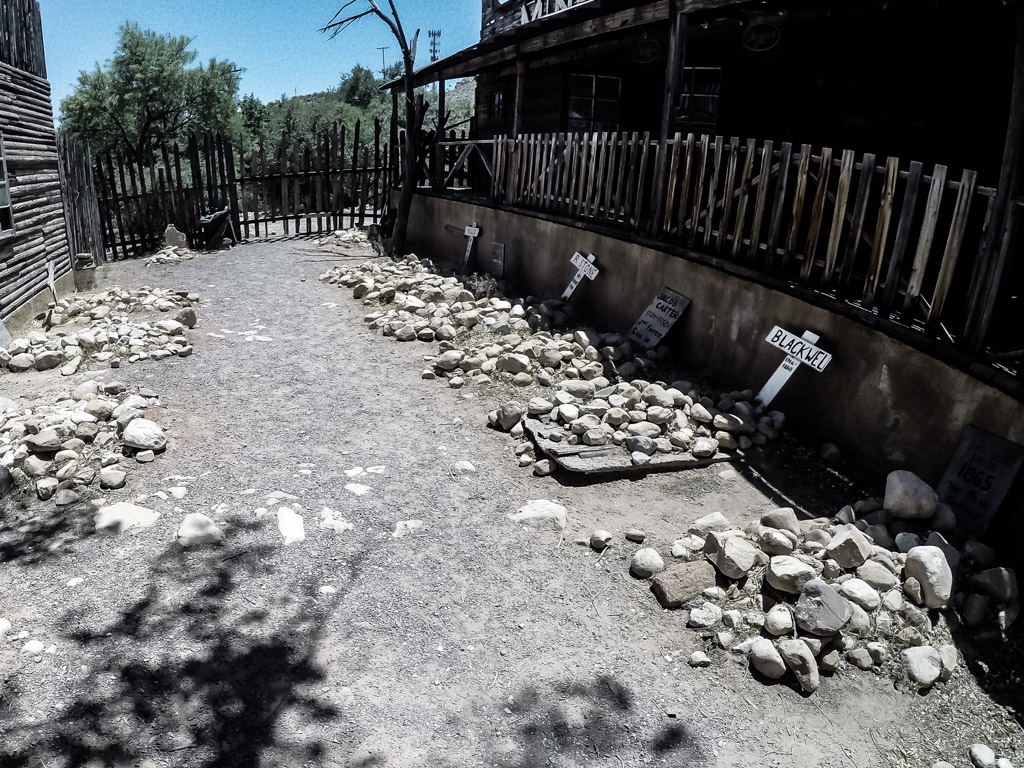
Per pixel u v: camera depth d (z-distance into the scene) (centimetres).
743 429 579
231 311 984
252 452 572
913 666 363
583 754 323
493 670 368
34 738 315
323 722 332
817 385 582
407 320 895
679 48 733
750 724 340
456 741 327
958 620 391
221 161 1576
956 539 443
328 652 373
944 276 469
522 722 338
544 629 396
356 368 764
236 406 657
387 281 1080
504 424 620
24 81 1053
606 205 859
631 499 520
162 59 3494
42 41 1165
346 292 1096
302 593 415
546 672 367
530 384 695
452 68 1327
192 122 3684
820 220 579
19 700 334
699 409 601
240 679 353
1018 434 427
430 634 390
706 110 1077
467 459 574
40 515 480
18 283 936
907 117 714
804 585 390
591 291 889
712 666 372
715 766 319
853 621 381
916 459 495
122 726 323
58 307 976
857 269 628
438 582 430
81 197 1316
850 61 788
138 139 3597
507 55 1095
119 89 3503
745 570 418
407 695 350
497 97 1469
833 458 549
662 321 752
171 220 1558
